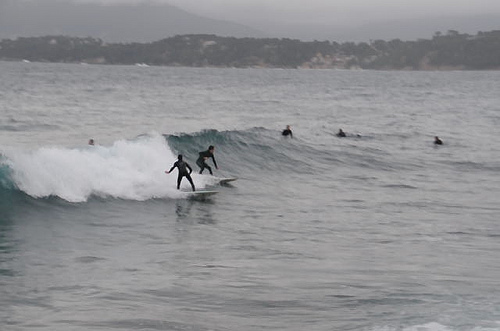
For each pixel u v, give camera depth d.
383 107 190.00
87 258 34.25
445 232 44.28
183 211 47.91
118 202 48.09
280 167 73.50
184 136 74.06
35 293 28.06
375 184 65.31
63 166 48.16
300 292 29.95
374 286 31.11
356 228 44.81
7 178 45.22
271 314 26.89
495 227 46.28
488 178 70.94
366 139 101.44
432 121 143.62
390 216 49.34
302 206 52.44
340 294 29.73
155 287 29.92
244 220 46.16
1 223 40.78
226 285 30.75
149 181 53.16
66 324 24.72
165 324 25.23
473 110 183.38
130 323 25.14
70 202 46.12
